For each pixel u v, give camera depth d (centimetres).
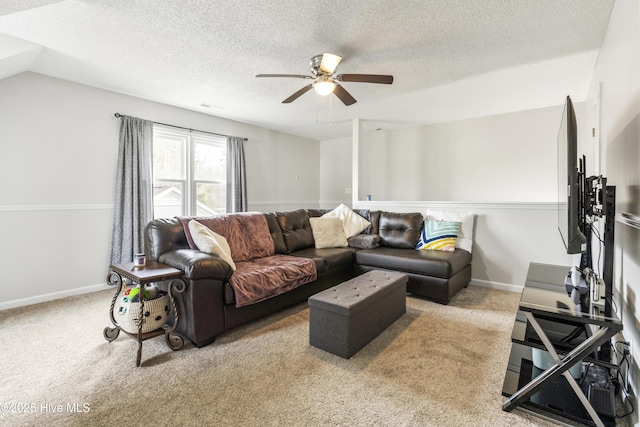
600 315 136
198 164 471
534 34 240
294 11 210
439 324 257
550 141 437
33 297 313
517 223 354
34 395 164
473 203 380
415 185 563
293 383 175
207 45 258
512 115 465
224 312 230
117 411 152
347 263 359
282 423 144
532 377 175
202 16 217
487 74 318
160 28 233
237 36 244
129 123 375
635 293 160
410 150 568
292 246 365
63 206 332
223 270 226
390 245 394
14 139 301
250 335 237
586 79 329
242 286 238
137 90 366
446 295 303
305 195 668
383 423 144
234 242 305
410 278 325
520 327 193
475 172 500
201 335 216
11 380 177
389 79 261
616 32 201
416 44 255
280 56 279
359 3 201
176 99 400
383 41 250
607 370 167
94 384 174
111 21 223
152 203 396
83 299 325
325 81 269
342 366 193
